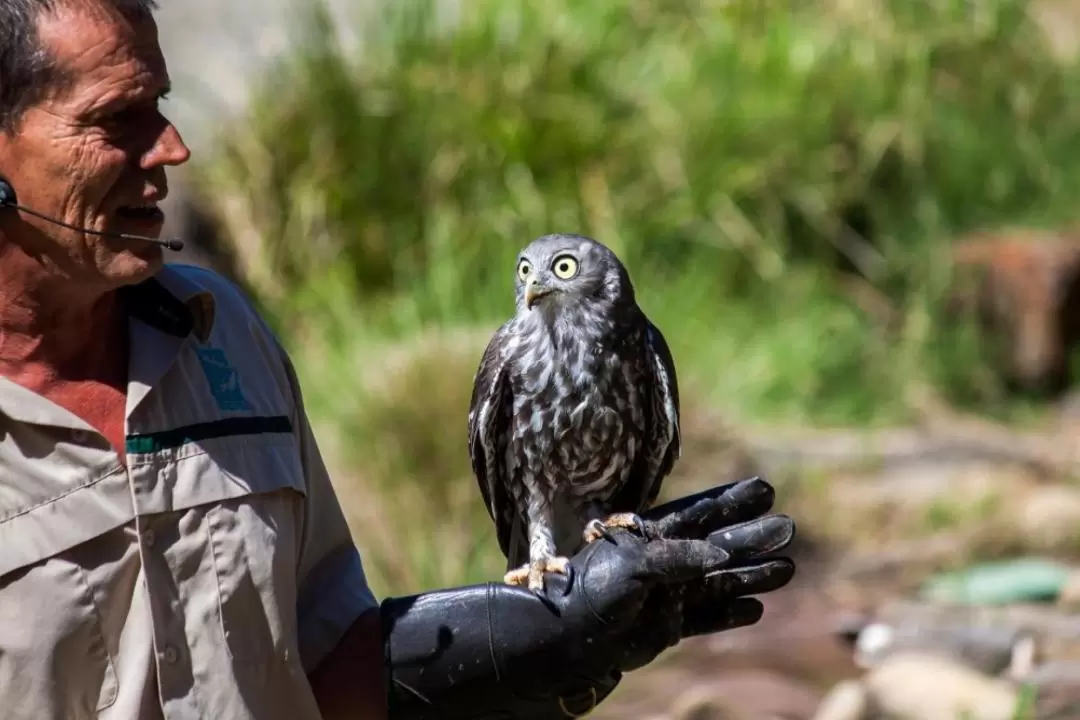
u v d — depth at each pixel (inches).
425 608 199.6
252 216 599.5
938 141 679.1
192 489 175.8
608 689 201.0
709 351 557.9
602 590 193.0
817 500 473.4
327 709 195.9
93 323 179.5
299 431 198.2
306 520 197.3
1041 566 418.9
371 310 571.5
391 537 425.7
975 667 360.5
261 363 190.9
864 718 325.1
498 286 560.1
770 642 386.6
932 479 494.0
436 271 560.4
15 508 169.5
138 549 172.9
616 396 243.8
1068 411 586.9
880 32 703.1
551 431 245.0
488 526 428.8
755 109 655.1
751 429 528.1
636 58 669.3
